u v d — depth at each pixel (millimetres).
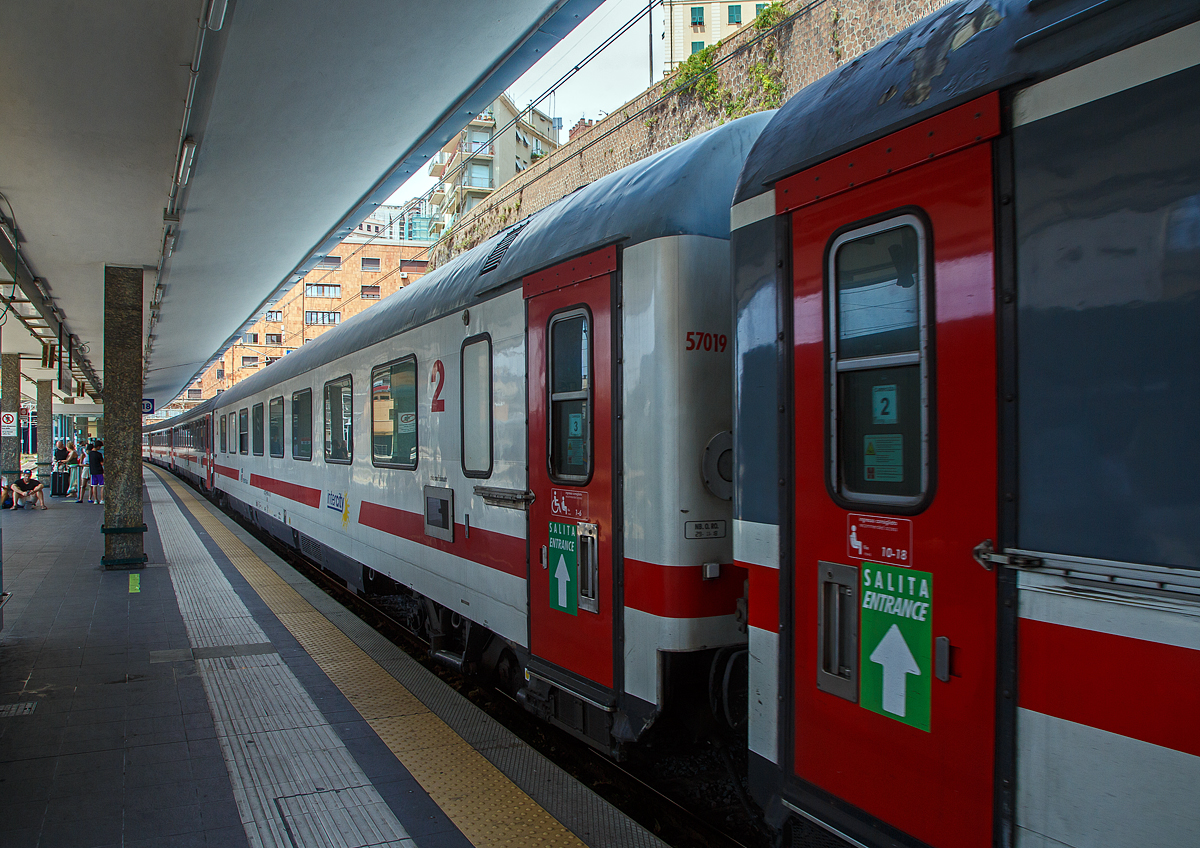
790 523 2572
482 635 5125
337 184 7320
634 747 4273
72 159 6266
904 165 2203
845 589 2357
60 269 9797
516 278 4320
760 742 2686
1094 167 1767
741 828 3561
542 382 4027
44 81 4965
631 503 3336
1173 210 1624
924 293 2129
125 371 9461
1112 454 1701
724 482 3229
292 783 3553
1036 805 1820
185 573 9047
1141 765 1624
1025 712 1851
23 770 3713
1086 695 1729
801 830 2557
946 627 2043
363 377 7230
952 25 2238
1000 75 1981
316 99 5535
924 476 2115
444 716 4395
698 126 12414
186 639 6113
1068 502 1779
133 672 5250
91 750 3945
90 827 3168
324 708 4531
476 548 4797
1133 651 1647
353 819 3207
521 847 2975
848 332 2377
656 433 3199
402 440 6184
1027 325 1879
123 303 9516
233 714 4441
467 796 3400
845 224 2385
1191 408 1575
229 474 16500
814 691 2459
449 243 23516
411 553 5961
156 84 5074
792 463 2566
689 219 3223
